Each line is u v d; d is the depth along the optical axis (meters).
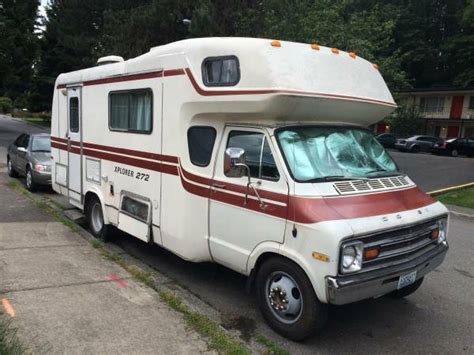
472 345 4.58
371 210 4.30
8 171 14.07
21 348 3.64
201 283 5.87
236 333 4.58
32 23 34.19
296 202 4.22
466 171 19.05
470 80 45.34
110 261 5.99
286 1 20.88
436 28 52.53
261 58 4.48
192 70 5.18
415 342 4.60
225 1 21.48
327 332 4.74
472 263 7.14
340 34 21.17
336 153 4.81
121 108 6.53
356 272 4.05
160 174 5.77
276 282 4.54
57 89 8.50
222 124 5.05
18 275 5.25
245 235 4.72
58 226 7.59
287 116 4.62
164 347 3.91
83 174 7.70
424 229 4.73
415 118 40.56
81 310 4.47
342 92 4.79
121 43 24.72
